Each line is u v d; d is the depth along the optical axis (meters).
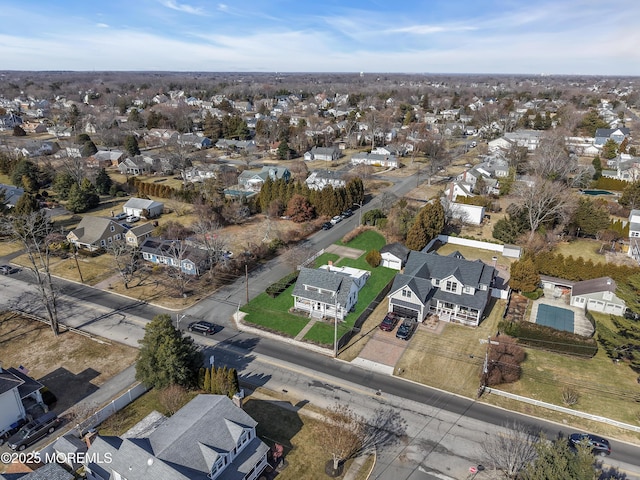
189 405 32.19
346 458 31.83
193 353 38.66
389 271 61.81
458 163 127.00
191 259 59.53
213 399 31.70
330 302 49.19
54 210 86.12
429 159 125.31
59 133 161.88
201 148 141.88
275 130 152.50
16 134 157.88
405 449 32.75
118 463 27.41
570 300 53.88
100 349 44.44
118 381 39.81
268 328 48.22
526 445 32.69
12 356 43.19
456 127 164.00
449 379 40.50
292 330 47.91
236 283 58.53
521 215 71.94
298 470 30.75
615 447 33.06
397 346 45.19
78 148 123.81
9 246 70.00
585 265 56.97
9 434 33.69
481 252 68.62
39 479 27.39
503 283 58.75
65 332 47.28
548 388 39.38
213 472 27.61
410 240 65.75
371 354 43.97
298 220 79.88
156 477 25.69
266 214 84.88
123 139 142.38
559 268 58.44
